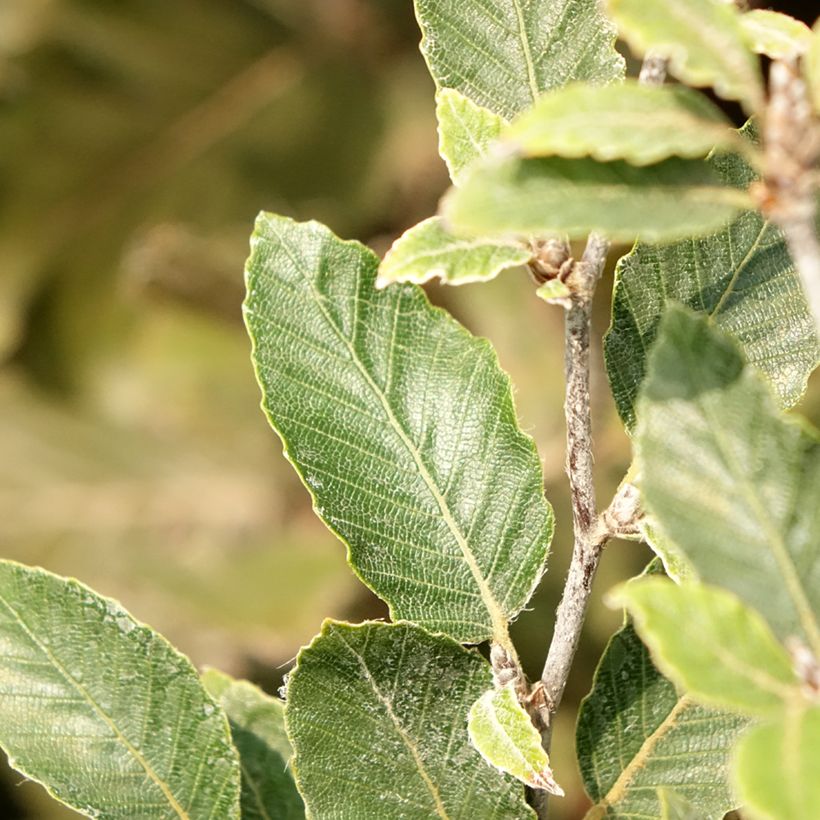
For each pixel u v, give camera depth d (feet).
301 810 1.63
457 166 1.46
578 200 1.36
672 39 1.36
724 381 1.39
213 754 1.53
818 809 1.31
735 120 2.17
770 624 1.38
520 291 3.41
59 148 3.86
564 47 1.49
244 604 3.73
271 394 1.51
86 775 1.51
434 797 1.50
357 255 1.51
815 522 1.38
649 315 1.50
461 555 1.51
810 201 1.35
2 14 3.80
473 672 1.50
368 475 1.51
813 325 1.49
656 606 1.34
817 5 2.58
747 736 1.32
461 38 1.50
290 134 3.84
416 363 1.52
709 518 1.38
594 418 2.90
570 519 3.18
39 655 1.52
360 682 1.50
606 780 1.52
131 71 3.87
